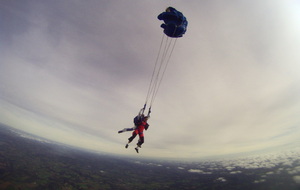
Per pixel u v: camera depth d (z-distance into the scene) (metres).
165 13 13.24
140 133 13.52
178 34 13.98
